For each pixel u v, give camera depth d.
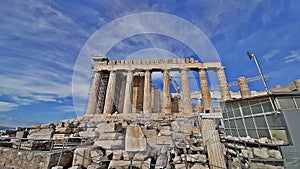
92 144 9.66
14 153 8.30
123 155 8.43
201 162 8.10
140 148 9.01
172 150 9.05
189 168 7.89
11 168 7.99
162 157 8.63
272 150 8.04
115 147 9.20
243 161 8.59
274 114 9.00
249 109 10.95
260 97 10.00
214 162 8.16
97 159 8.31
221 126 14.91
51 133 11.77
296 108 8.91
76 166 7.58
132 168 7.87
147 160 8.29
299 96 9.16
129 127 9.61
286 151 7.49
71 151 8.39
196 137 10.84
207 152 8.89
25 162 7.74
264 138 9.24
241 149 9.30
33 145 8.60
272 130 9.00
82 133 10.76
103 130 10.09
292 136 7.86
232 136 12.07
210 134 9.43
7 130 12.46
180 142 9.60
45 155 7.51
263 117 9.74
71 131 12.34
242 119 11.48
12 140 11.13
